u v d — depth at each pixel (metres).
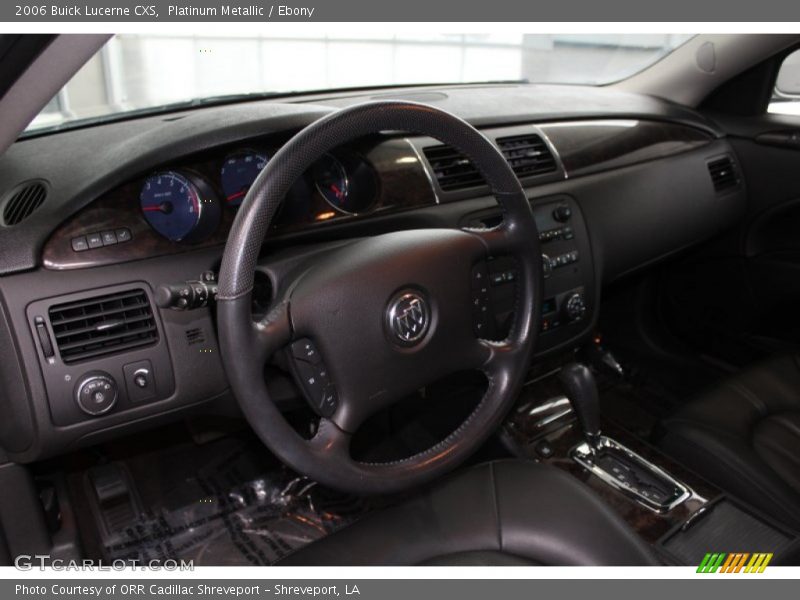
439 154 1.30
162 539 1.42
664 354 1.93
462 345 0.98
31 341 0.94
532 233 1.02
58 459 1.36
